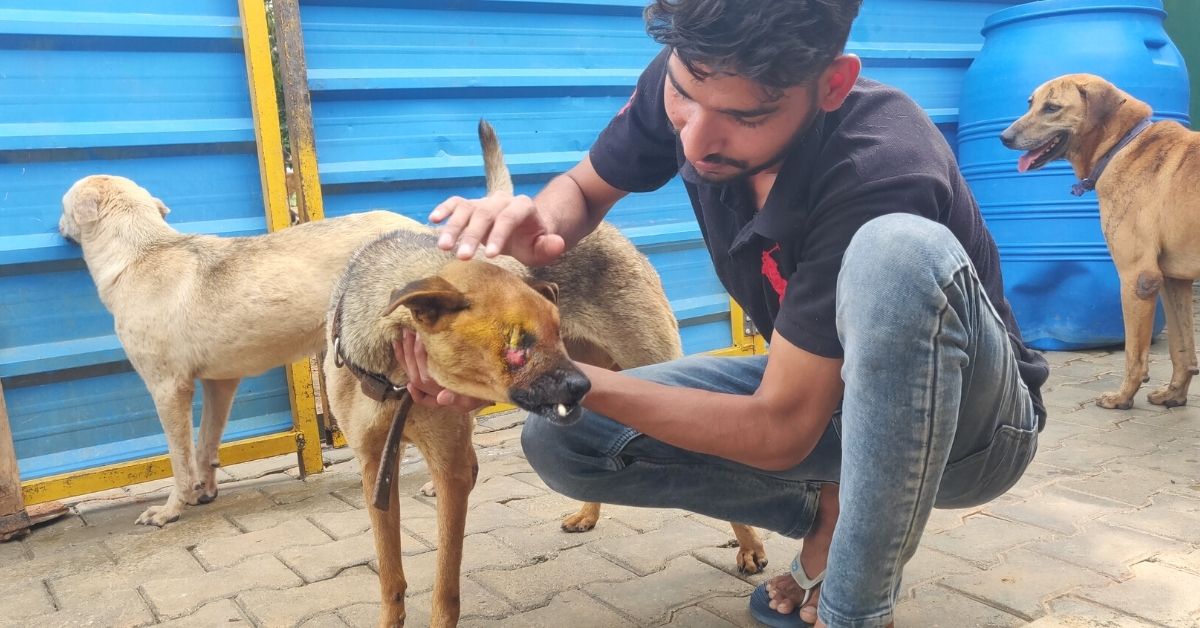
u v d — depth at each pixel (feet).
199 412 13.61
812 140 5.58
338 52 13.93
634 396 5.70
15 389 11.87
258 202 13.37
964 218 5.88
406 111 14.56
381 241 7.55
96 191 11.31
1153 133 14.99
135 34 12.08
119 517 11.75
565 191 7.31
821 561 7.19
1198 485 10.91
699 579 8.67
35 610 8.59
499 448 14.01
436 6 14.62
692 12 4.58
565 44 15.92
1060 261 18.93
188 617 8.25
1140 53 18.13
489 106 15.29
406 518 10.86
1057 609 7.73
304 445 13.03
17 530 10.91
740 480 6.92
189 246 11.63
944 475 5.96
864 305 4.87
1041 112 15.94
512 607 8.17
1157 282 14.55
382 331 6.63
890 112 5.78
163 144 12.50
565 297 9.74
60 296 12.15
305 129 13.16
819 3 4.58
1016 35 19.07
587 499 7.06
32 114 11.69
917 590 8.22
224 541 10.39
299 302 11.43
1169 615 7.54
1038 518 9.95
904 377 4.86
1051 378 17.13
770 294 6.42
